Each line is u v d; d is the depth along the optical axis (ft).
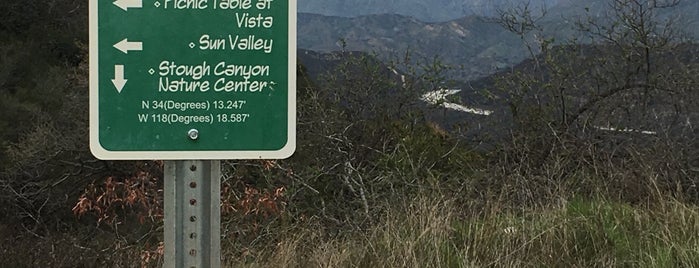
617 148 20.35
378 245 13.35
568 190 15.43
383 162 23.54
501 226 13.38
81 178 42.42
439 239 12.83
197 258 7.01
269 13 6.95
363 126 28.04
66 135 45.70
